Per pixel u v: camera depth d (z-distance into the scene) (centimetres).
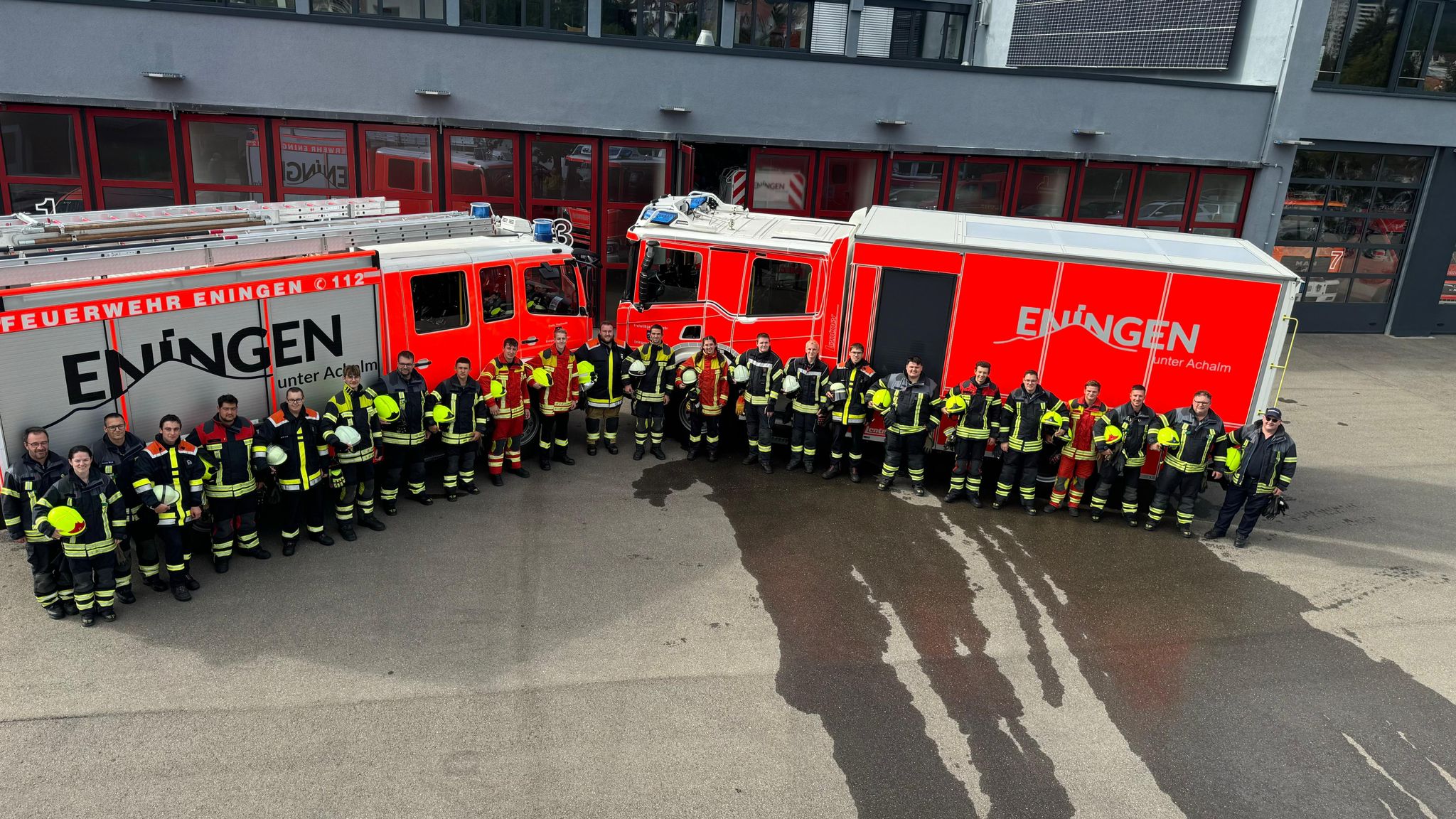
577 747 586
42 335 665
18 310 650
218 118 1367
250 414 804
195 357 757
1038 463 980
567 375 1010
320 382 851
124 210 891
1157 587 848
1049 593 825
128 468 686
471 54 1407
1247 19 1705
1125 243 1016
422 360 929
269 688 625
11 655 645
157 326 729
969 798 564
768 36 1708
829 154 1575
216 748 565
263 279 789
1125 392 992
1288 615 811
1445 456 1220
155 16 1300
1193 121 1647
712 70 1485
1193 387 973
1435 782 606
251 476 767
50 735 568
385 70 1388
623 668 672
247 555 805
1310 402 1427
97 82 1311
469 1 1438
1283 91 1641
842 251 1043
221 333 770
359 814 521
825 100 1534
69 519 636
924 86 1555
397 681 640
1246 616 806
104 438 687
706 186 1574
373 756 566
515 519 906
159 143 1358
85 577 671
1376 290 1841
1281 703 682
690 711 628
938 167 1612
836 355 1064
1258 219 1717
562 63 1438
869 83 1536
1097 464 977
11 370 654
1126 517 1007
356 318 868
